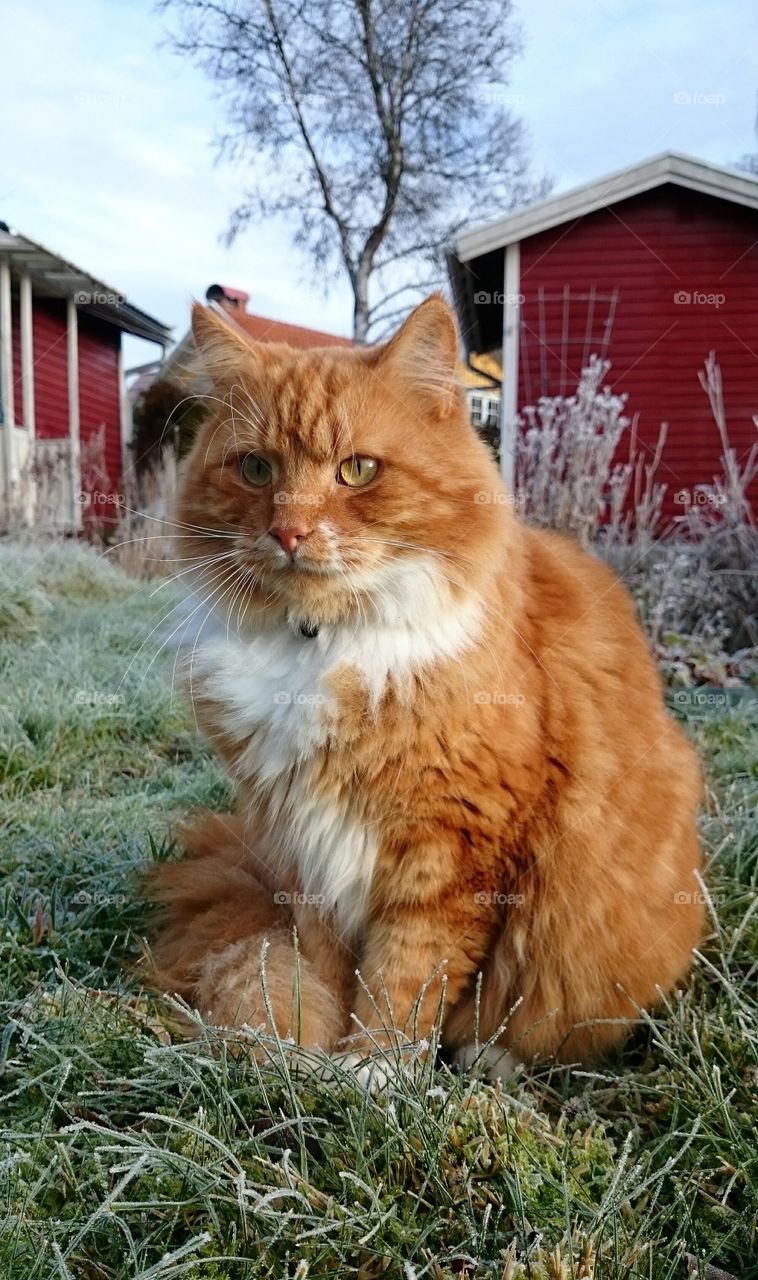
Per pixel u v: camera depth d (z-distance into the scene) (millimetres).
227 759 505
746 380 2217
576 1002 485
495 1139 372
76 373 2924
